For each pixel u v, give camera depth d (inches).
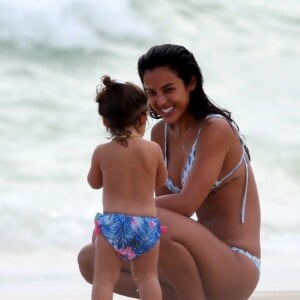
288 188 1460.4
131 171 524.1
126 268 546.6
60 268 1022.4
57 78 1882.4
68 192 1348.4
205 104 573.3
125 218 514.9
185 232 536.1
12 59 1943.9
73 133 1606.8
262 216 1286.9
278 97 1908.2
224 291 557.9
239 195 580.1
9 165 1445.6
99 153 535.2
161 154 539.5
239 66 2070.6
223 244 558.9
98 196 1339.8
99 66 1991.9
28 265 1040.2
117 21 2098.9
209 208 585.0
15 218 1219.9
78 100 1765.5
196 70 567.8
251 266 569.3
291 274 951.6
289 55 2144.4
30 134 1588.3
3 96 1744.6
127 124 530.3
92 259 553.3
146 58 564.4
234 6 2313.0
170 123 575.8
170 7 2226.9
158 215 538.6
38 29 2004.2
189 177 558.9
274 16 2320.4
